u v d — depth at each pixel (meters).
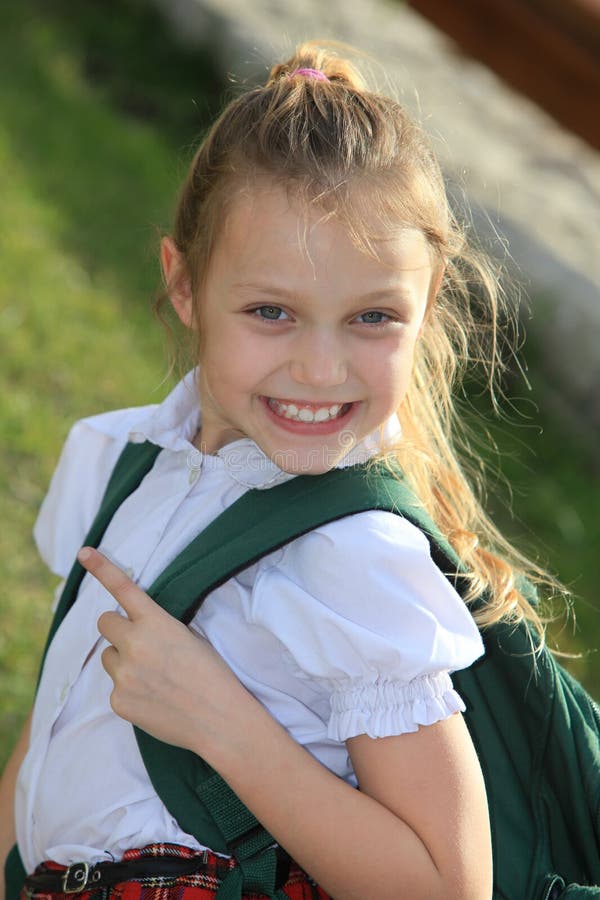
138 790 2.27
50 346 5.73
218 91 9.15
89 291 6.31
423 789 2.05
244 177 2.12
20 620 4.27
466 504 2.65
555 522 5.69
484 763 2.31
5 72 8.32
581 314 6.58
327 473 2.21
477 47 4.08
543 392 6.59
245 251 2.09
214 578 2.18
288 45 4.87
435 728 2.07
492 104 9.62
